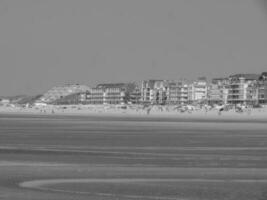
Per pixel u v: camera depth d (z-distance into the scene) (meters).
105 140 49.84
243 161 31.80
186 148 41.38
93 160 31.77
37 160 31.44
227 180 23.89
